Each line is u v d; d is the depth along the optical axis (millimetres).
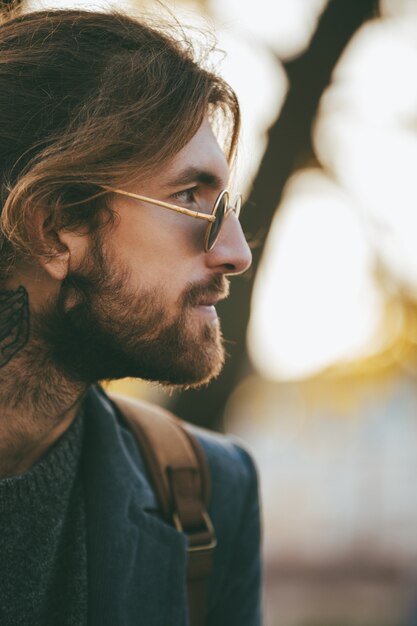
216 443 1966
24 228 1459
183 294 1524
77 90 1474
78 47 1493
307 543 15367
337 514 19016
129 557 1602
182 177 1508
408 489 20938
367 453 22344
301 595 10898
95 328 1505
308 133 3674
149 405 1934
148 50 1522
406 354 9102
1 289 1505
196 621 1719
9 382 1504
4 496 1480
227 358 3539
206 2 3514
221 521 1854
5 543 1478
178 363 1535
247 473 1975
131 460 1752
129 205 1497
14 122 1474
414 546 14992
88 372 1532
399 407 21766
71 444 1598
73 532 1587
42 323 1511
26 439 1533
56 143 1456
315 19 3680
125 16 1564
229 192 1566
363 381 12703
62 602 1531
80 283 1503
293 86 3656
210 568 1737
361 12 3672
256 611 1969
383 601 10484
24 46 1504
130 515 1654
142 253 1504
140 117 1465
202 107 1503
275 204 3607
